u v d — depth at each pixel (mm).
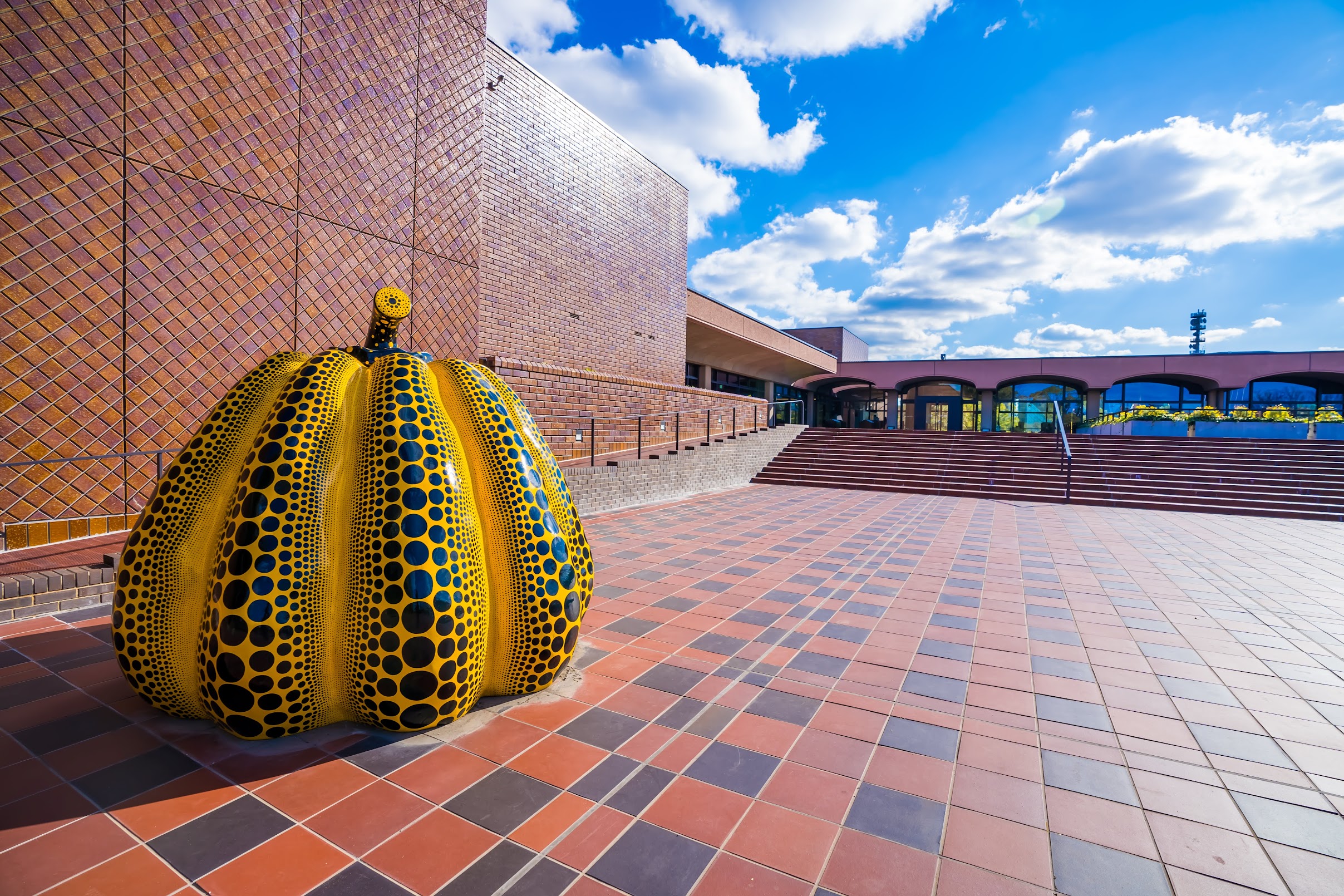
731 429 18219
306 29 7801
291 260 7715
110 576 5043
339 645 3006
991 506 13070
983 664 4164
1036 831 2439
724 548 7859
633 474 11391
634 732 3148
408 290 9242
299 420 3119
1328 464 14617
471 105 10281
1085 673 4031
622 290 15555
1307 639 4719
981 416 30000
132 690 3516
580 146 13945
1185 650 4477
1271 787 2770
